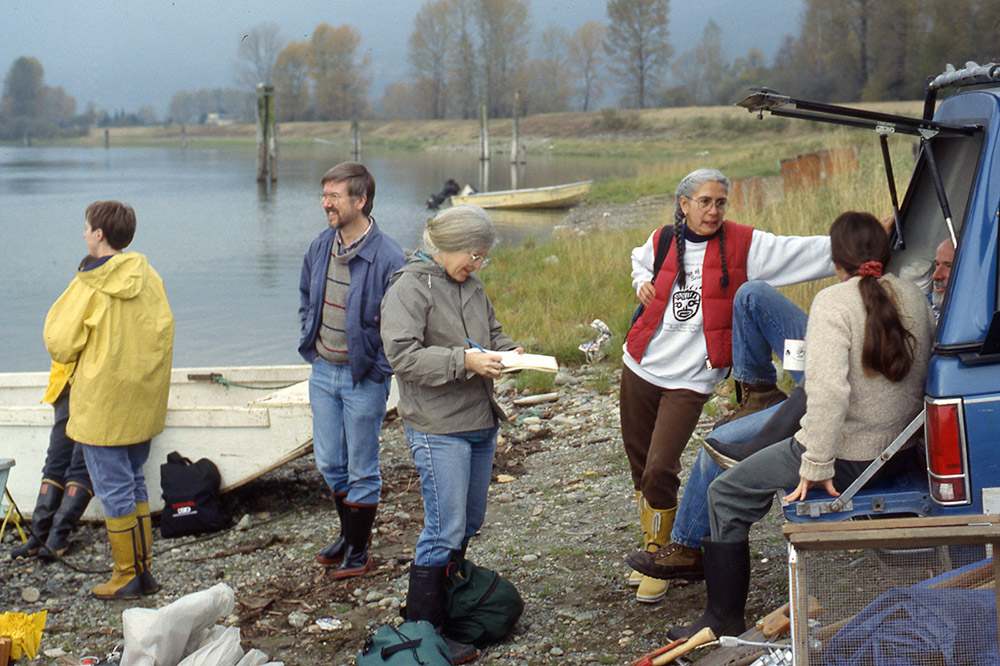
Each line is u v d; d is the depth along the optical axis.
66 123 148.62
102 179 48.06
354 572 4.77
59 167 61.97
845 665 2.70
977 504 2.90
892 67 62.81
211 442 5.75
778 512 4.84
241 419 5.68
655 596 4.07
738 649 3.09
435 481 3.75
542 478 6.04
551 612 4.15
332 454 4.76
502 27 114.50
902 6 61.50
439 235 3.74
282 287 16.50
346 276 4.57
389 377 4.65
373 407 4.61
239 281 17.12
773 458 3.25
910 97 61.78
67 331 4.50
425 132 106.81
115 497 4.68
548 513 5.39
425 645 3.50
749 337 3.83
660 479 3.98
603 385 7.96
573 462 6.27
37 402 6.84
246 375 6.86
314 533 5.50
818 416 2.99
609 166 55.28
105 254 4.65
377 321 4.52
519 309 11.12
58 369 5.43
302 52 124.88
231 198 35.66
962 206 3.49
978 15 51.97
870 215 3.14
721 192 3.83
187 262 19.53
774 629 3.04
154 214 29.44
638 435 4.21
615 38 106.19
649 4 104.62
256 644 4.14
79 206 32.78
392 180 43.75
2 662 3.28
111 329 4.56
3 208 32.00
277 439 5.68
